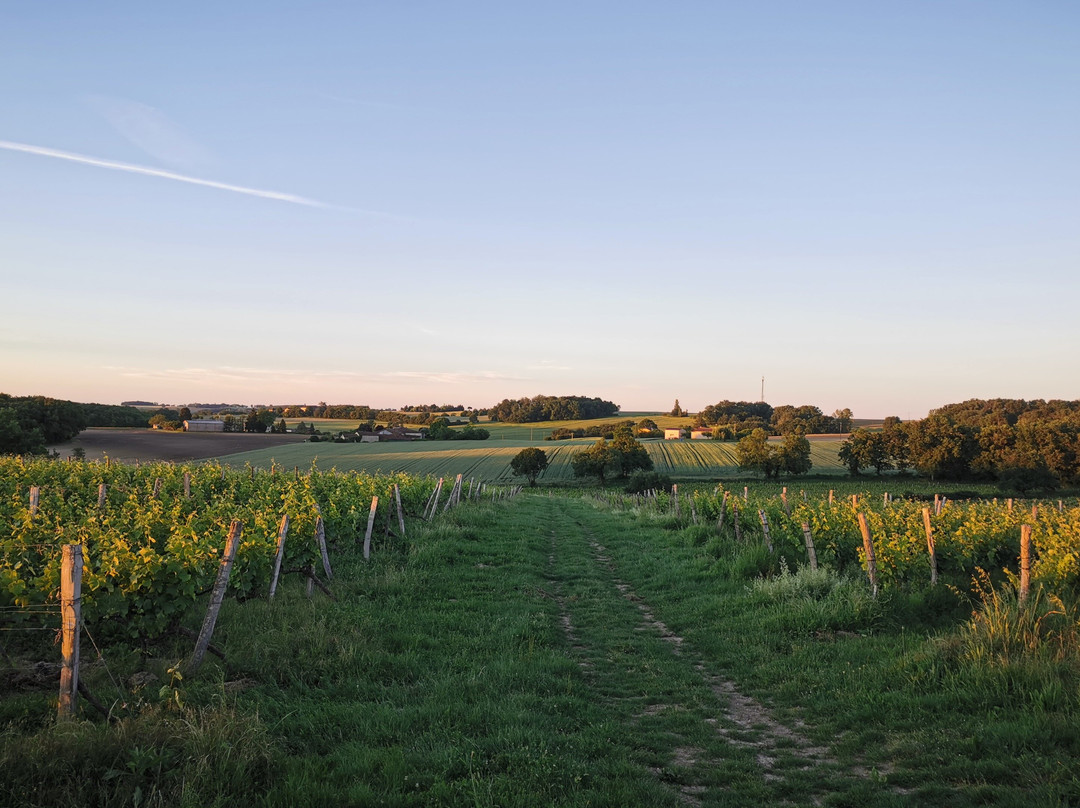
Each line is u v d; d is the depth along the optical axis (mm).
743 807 5461
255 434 118375
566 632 11336
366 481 24781
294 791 5039
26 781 4723
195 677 7465
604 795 5293
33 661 7984
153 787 4832
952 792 5543
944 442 83500
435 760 5797
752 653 9906
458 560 16703
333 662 8188
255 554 10195
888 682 8211
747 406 190875
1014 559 14180
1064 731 6336
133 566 7832
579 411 194750
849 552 15281
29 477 21609
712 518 25688
